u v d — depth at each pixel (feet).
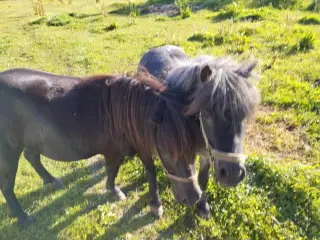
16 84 9.34
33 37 33.09
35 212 11.69
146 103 8.25
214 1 39.04
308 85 17.97
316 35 25.39
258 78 7.53
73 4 53.36
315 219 10.57
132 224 10.98
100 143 9.79
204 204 10.79
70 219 11.27
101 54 25.91
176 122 7.60
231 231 10.27
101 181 13.12
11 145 9.86
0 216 11.45
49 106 9.34
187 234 10.44
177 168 8.30
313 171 12.21
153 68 11.34
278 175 11.88
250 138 14.75
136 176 12.95
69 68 23.73
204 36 26.55
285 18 29.78
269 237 9.93
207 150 8.37
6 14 48.52
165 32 30.27
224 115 6.88
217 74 6.89
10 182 10.61
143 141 8.66
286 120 15.65
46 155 10.37
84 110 9.34
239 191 11.35
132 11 39.37
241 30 26.78
